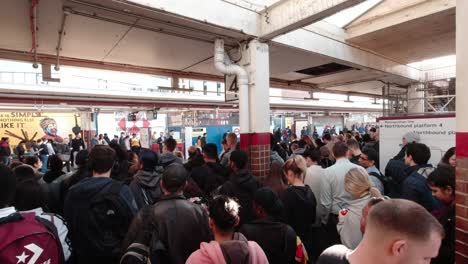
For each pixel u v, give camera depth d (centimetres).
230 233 148
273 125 2253
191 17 375
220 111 1627
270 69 755
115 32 445
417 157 278
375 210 90
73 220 182
